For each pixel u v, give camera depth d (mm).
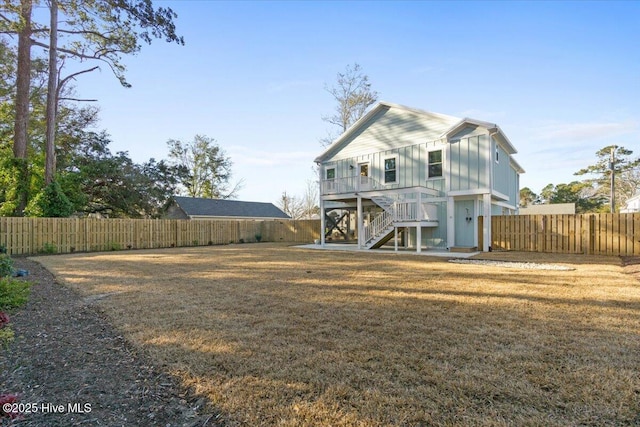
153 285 6395
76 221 15320
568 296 5215
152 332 3654
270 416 2090
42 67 18969
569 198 38625
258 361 2893
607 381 2479
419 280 6762
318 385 2469
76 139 22125
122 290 5934
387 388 2410
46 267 9180
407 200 13984
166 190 24812
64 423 2039
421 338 3410
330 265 9359
